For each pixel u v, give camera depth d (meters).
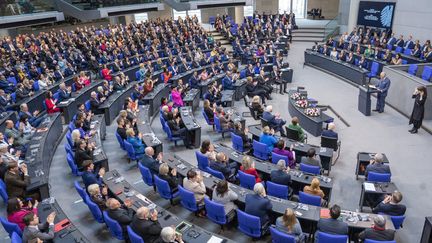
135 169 11.18
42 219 7.14
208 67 20.81
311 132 13.62
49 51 21.61
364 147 12.17
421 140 12.47
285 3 37.22
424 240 6.92
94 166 9.97
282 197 8.23
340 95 17.83
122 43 24.42
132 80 20.98
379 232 6.23
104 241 7.86
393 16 23.98
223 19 32.81
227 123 13.21
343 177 10.36
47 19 21.56
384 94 14.81
